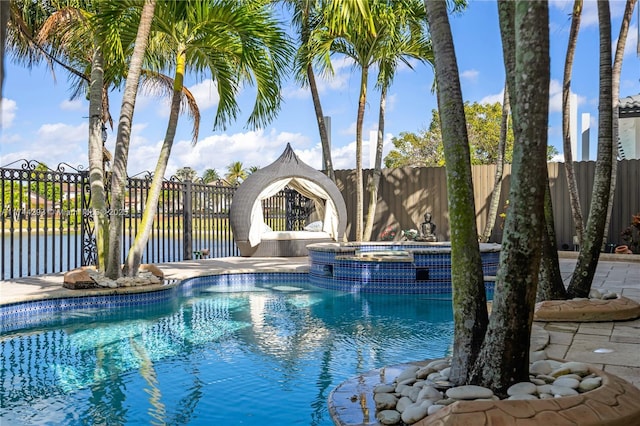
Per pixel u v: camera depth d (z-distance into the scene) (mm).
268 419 3326
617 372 3299
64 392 3842
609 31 5328
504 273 2553
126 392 3844
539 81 2396
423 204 14711
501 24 3223
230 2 7812
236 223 12328
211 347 5148
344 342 5344
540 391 2508
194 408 3518
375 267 8602
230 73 9164
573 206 8633
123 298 7164
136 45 7387
